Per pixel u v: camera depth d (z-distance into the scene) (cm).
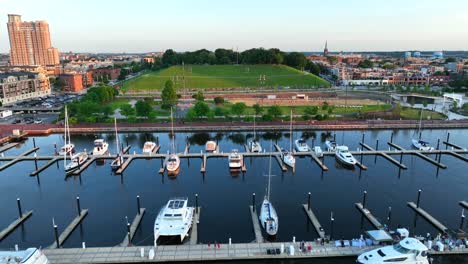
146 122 13200
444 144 10819
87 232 5584
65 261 4588
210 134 12306
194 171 8506
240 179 7994
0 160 9244
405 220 5944
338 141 11194
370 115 14188
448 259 4681
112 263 4569
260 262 4684
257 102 17425
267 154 9575
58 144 10956
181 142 11250
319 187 7481
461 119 13700
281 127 12594
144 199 6894
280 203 6669
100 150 9631
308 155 9594
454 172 8381
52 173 8362
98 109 13850
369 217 5928
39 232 5634
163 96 15950
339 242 4903
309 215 6000
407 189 7350
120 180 7925
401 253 4384
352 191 7244
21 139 11475
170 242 5166
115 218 6088
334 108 15675
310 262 4688
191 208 5888
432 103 18950
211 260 4650
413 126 12825
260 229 5516
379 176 8131
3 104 17450
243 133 12444
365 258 4447
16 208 6538
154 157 9456
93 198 6962
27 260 4094
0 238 5378
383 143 10925
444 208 6419
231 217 6088
